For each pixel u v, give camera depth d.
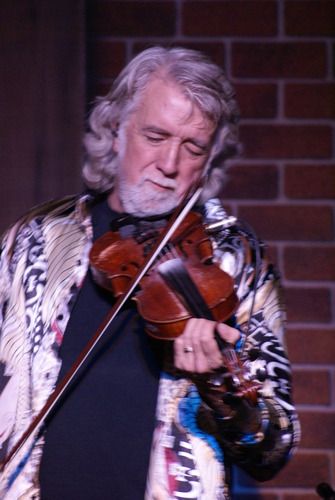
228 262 5.76
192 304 5.23
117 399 5.55
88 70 8.84
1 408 5.78
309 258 8.74
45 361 5.73
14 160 8.45
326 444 8.60
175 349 4.91
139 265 5.82
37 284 5.99
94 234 6.24
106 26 8.84
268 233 8.77
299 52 8.84
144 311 5.26
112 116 6.26
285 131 8.80
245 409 5.10
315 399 8.65
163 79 5.94
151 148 5.92
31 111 8.48
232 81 8.83
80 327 5.83
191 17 8.84
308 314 8.70
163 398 5.48
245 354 5.53
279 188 8.78
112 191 6.36
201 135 5.89
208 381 4.93
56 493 5.51
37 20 8.51
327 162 8.78
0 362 5.92
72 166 8.45
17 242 6.24
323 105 8.82
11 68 8.48
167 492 5.35
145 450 5.47
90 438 5.52
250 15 8.84
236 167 8.78
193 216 6.10
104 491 5.46
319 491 6.17
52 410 5.60
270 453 5.36
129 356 5.65
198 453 5.41
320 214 8.77
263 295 5.70
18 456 5.58
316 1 8.83
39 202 8.44
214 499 5.38
